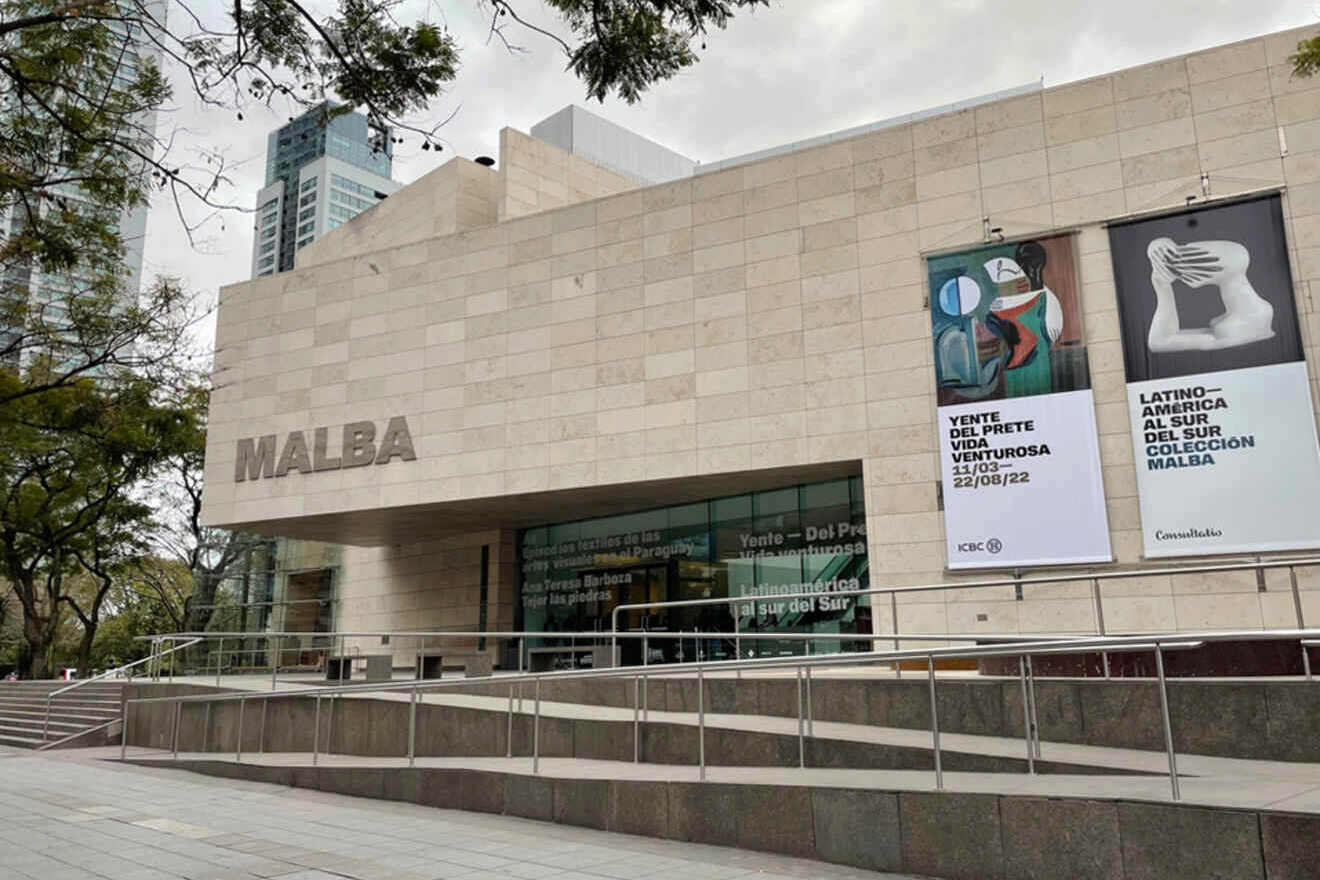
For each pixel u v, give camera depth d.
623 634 16.33
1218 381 18.27
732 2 8.62
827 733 10.29
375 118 9.53
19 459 34.22
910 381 20.91
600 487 23.66
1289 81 18.72
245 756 16.55
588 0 8.81
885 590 16.55
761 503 24.02
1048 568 18.98
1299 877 5.85
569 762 12.03
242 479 28.28
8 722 25.09
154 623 53.00
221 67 9.29
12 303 16.28
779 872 7.73
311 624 34.44
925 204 21.44
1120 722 9.92
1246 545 17.59
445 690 13.39
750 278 22.88
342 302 27.94
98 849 9.32
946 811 7.46
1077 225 19.95
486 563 29.50
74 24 10.51
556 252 25.27
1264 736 9.16
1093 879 6.70
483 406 25.36
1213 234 18.78
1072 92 20.48
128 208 12.45
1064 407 19.36
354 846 9.18
